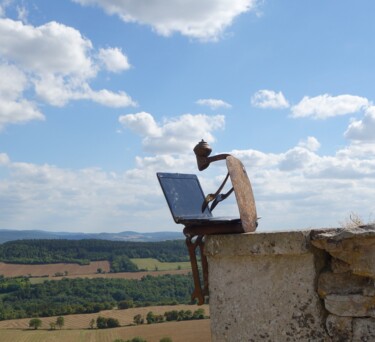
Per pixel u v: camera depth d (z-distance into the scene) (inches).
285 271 155.4
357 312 142.9
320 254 154.1
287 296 154.6
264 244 155.9
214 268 167.8
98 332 2095.2
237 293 163.0
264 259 158.7
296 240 151.2
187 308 2222.0
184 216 170.1
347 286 147.1
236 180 167.2
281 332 154.9
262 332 157.8
